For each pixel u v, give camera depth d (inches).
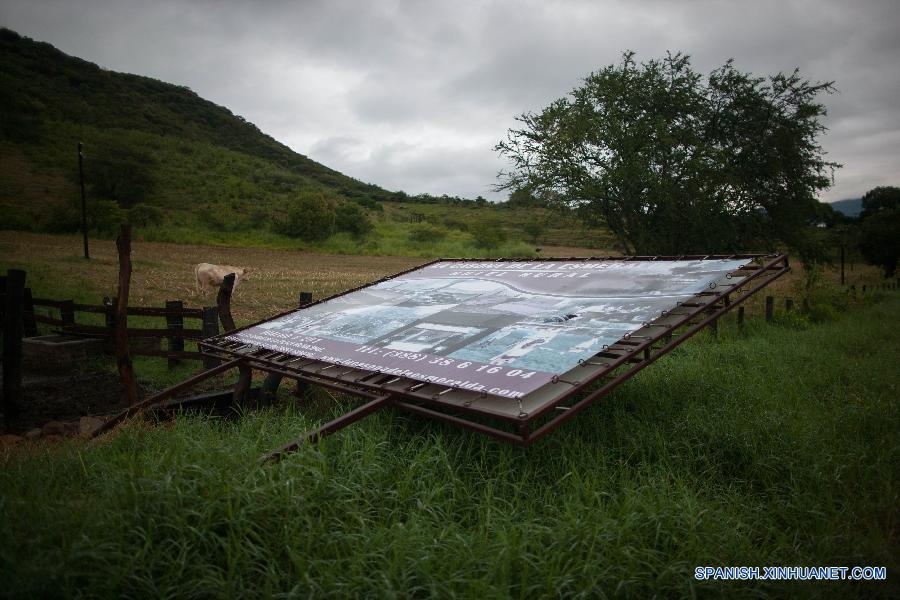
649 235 657.6
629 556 117.9
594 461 169.8
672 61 667.4
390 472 157.8
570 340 170.7
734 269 195.2
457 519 144.6
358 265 1403.8
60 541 112.5
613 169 626.8
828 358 322.0
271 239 1914.4
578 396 224.1
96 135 3184.1
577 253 1979.6
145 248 1401.3
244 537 115.6
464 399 162.2
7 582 98.4
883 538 136.0
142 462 146.2
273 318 287.1
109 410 274.2
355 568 109.2
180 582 108.6
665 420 210.8
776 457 173.8
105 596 100.1
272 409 236.4
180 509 119.4
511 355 169.0
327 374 204.4
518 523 131.3
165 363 373.1
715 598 114.3
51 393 301.9
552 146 655.8
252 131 5900.6
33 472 152.3
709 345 388.5
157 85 5605.3
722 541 130.3
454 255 1945.1
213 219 2023.9
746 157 682.8
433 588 105.0
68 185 2208.4
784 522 149.8
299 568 107.3
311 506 129.9
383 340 213.5
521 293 233.0
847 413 213.6
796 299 753.6
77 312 534.3
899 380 266.2
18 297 249.9
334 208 2253.9
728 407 220.1
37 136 2851.9
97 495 134.7
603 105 658.2
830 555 130.0
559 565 114.8
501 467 163.0
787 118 669.9
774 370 291.7
